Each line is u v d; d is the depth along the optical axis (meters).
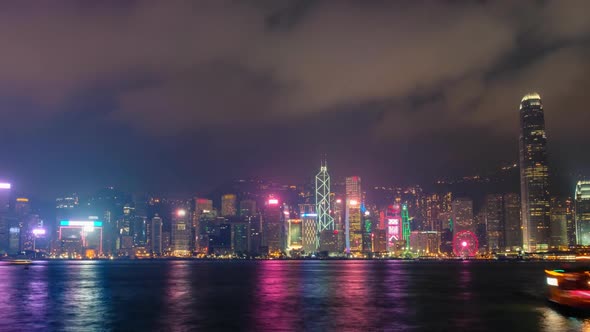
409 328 68.12
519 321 72.31
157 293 125.88
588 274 83.75
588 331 63.00
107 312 86.31
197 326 70.75
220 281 179.12
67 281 179.38
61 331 66.88
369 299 108.56
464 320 75.00
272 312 85.88
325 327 69.25
